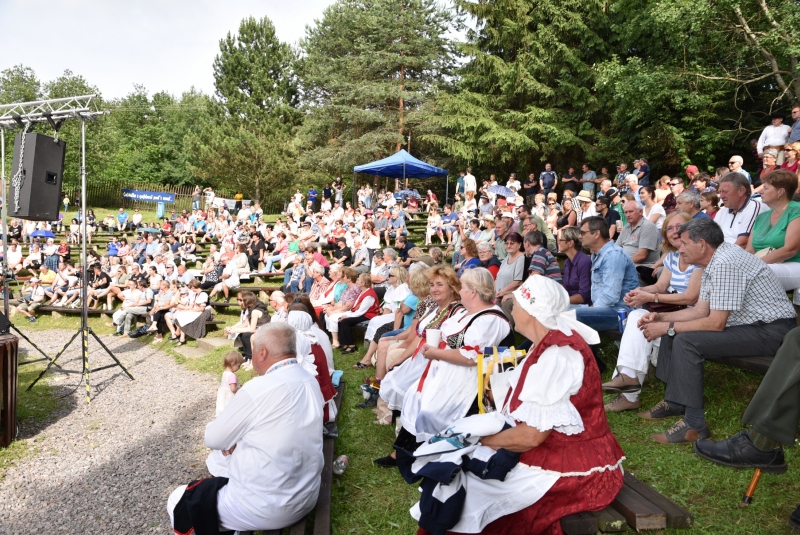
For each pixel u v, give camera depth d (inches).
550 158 906.7
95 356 384.5
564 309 97.2
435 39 1064.2
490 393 125.7
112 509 172.9
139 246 695.7
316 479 125.3
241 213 860.6
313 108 1242.0
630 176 386.0
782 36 494.3
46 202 273.1
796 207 163.2
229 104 1389.0
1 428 219.1
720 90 626.5
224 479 119.9
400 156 803.4
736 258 133.3
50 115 277.6
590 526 95.7
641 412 168.1
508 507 93.9
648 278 225.5
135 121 2213.3
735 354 136.9
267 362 126.9
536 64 848.3
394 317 272.5
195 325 405.1
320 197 1285.7
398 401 165.3
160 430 238.7
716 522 112.5
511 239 256.7
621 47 815.1
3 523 166.1
